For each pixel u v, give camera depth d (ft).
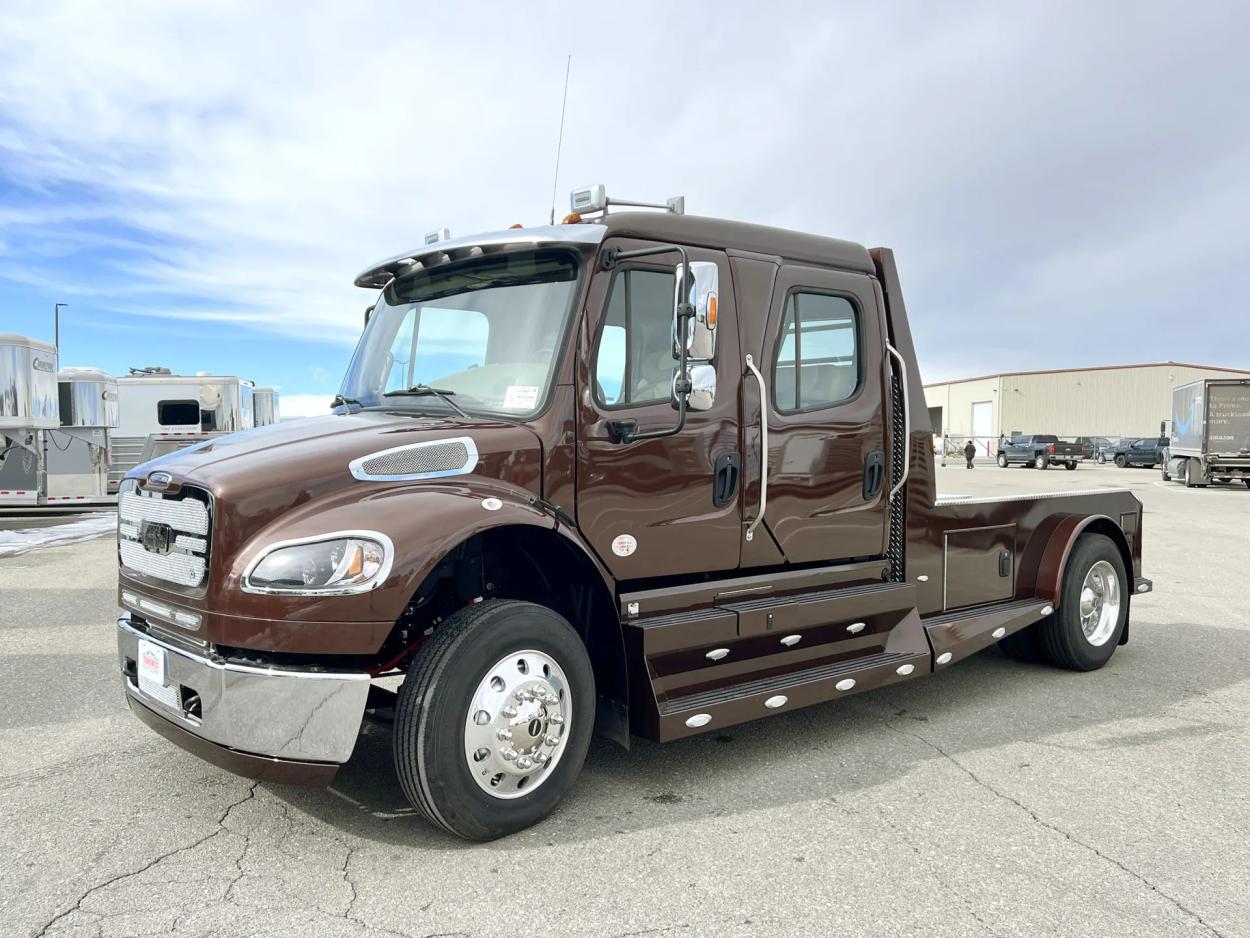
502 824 10.61
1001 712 16.17
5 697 16.65
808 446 14.42
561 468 11.68
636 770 13.14
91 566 33.12
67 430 52.34
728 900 9.40
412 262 13.65
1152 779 12.92
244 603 9.71
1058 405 204.44
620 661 12.01
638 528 12.40
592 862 10.21
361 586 9.77
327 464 10.41
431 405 12.64
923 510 16.16
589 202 12.98
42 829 10.98
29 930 8.68
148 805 11.69
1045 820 11.48
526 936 8.70
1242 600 27.45
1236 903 9.43
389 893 9.47
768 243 14.14
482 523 10.50
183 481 10.47
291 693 9.78
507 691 10.64
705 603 13.05
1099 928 8.93
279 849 10.47
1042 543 18.74
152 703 11.19
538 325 12.12
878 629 15.17
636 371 12.51
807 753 13.93
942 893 9.59
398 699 10.33
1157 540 42.57
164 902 9.25
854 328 15.43
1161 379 195.52
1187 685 18.04
